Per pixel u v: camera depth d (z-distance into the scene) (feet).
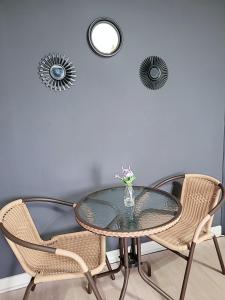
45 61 5.74
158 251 7.43
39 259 5.17
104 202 5.62
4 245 6.14
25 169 6.01
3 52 5.47
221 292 5.79
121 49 6.24
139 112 6.69
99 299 4.54
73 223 6.59
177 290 5.89
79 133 6.27
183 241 5.46
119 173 6.77
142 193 6.01
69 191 6.43
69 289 6.12
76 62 5.97
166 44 6.63
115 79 6.33
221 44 7.22
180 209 5.12
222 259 6.44
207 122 7.48
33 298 5.89
